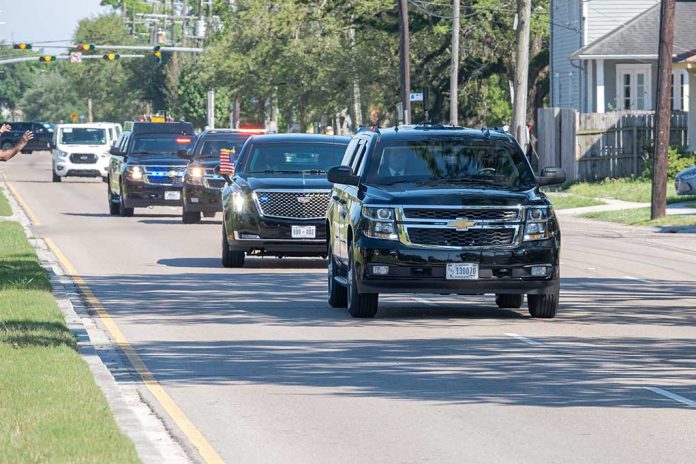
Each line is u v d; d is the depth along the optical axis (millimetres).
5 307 41188
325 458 23547
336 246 45438
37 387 27578
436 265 41125
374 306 42688
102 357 34969
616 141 118125
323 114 188625
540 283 41781
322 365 33562
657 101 84812
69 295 49250
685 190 92938
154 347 36719
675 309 45562
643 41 130625
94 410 25453
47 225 85312
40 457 21484
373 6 157875
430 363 33781
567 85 146250
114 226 84562
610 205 98125
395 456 23672
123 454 21859
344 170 43469
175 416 27156
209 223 87562
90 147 147750
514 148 44375
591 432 25578
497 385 30641
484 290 41438
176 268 59469
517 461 23250
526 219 41625
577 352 35562
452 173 43656
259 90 180625
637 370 32688
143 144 96625
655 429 25828
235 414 27406
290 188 58219
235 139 86125
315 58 171000
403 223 41312
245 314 44000
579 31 141375
